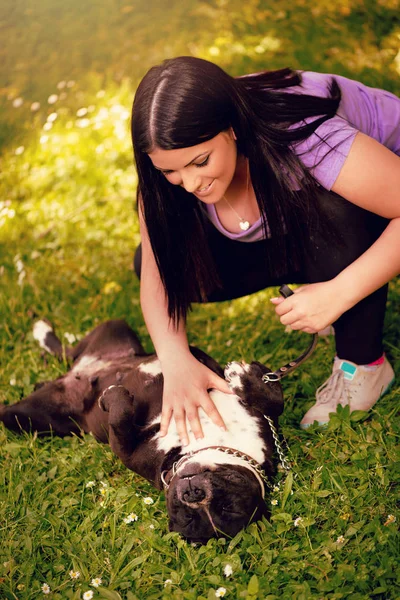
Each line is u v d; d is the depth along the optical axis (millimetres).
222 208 2963
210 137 2436
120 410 2893
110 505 2969
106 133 5863
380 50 6203
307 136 2664
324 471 2910
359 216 2912
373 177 2648
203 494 2559
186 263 2967
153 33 7129
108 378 3402
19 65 7125
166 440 2936
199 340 3928
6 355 3980
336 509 2781
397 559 2520
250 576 2576
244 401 2949
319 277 3111
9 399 3723
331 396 3258
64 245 4918
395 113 3094
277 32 6648
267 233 2941
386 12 6617
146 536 2727
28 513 2938
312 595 2447
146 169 2684
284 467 2930
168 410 2865
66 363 3840
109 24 7387
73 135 5961
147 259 3080
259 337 3836
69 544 2783
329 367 3545
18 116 6496
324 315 2746
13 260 4812
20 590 2650
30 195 5523
